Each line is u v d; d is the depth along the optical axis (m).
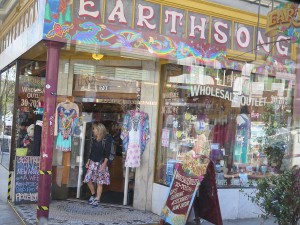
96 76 7.70
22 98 7.93
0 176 8.64
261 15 7.35
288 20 5.65
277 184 4.57
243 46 7.25
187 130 7.16
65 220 6.34
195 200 6.16
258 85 7.55
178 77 7.21
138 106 7.43
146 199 7.22
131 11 6.28
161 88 7.32
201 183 6.02
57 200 7.62
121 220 6.52
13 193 7.42
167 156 7.18
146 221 6.52
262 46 7.39
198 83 7.18
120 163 7.76
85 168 7.72
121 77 7.55
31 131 7.94
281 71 7.62
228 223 6.71
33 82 7.99
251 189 7.14
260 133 7.56
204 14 6.85
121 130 7.55
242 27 7.23
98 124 7.50
